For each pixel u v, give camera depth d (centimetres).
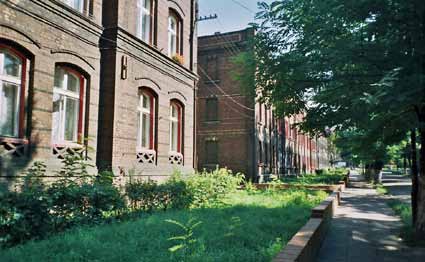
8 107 870
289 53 794
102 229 704
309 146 5322
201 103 2911
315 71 751
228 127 2808
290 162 3988
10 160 830
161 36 1434
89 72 1080
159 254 535
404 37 671
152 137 1366
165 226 735
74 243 580
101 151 1108
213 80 2884
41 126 916
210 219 855
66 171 915
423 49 627
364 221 1164
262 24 832
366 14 673
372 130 776
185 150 1611
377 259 694
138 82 1256
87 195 769
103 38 1138
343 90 726
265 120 3083
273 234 736
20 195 636
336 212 1377
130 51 1208
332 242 847
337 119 802
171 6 1527
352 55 682
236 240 649
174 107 1587
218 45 2883
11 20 841
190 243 594
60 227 703
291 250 501
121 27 1153
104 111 1121
